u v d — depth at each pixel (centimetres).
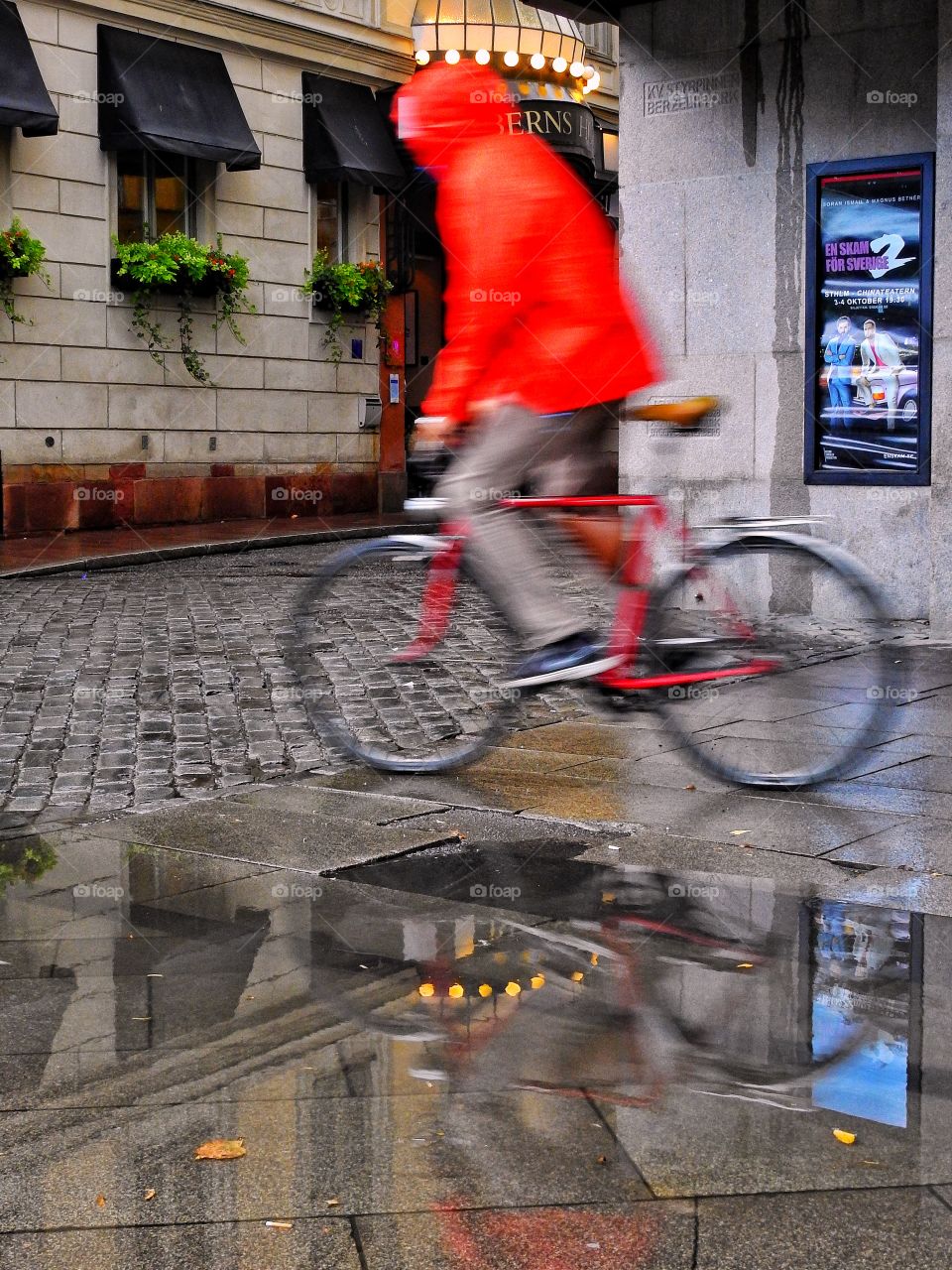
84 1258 234
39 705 700
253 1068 302
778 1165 261
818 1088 291
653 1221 244
